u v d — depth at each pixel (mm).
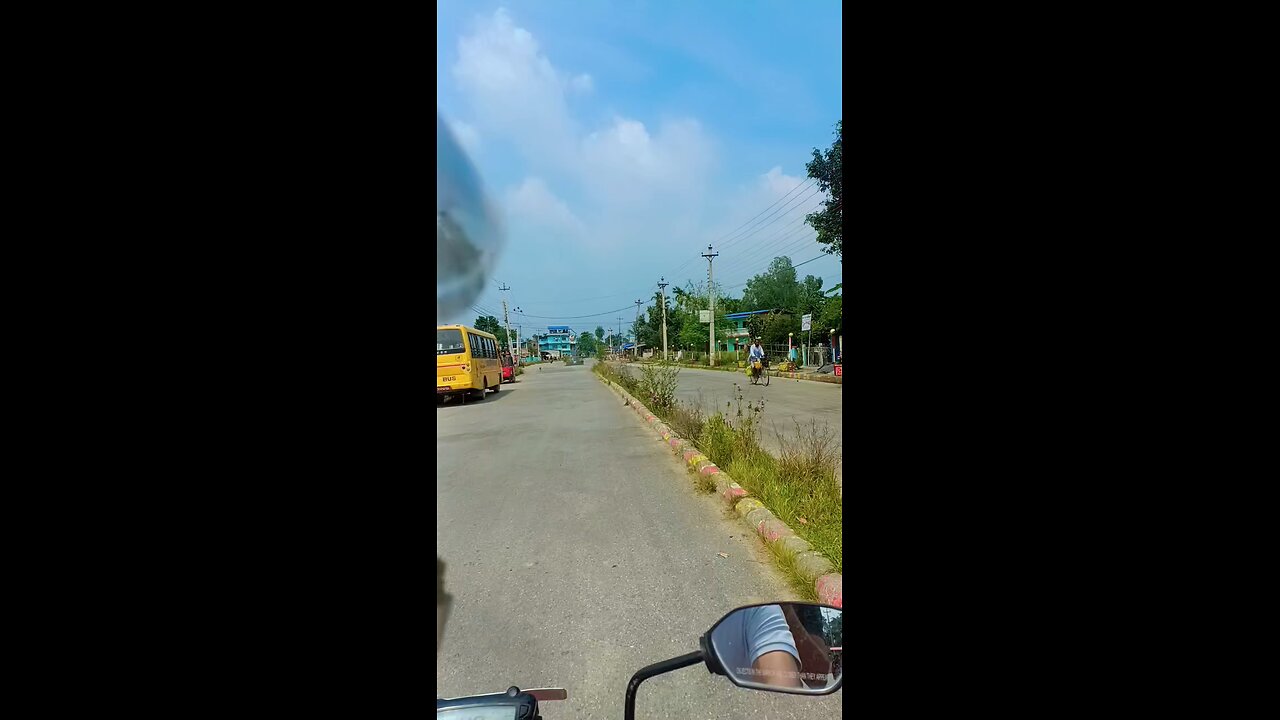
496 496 4961
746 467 5109
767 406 10914
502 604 2783
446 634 2496
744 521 3979
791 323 30578
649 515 4230
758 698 1985
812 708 1921
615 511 4367
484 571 3217
